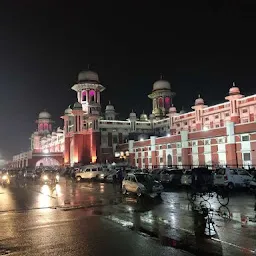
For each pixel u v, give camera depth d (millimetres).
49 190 28141
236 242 8711
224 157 39500
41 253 8164
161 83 83500
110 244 8805
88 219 12805
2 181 38719
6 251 8438
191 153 44812
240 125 37438
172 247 8359
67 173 54344
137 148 58094
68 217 13414
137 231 10336
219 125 52062
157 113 80312
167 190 24734
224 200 17391
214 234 9641
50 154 84812
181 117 61500
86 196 21891
